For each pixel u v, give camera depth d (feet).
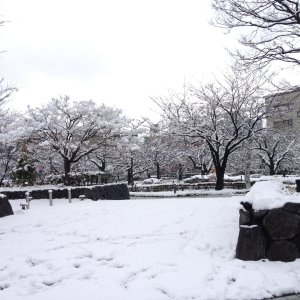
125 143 83.35
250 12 31.63
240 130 85.15
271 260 19.85
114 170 131.54
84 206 41.96
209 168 129.70
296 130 113.39
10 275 19.13
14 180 72.54
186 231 26.61
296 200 20.49
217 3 46.68
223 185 92.79
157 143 117.50
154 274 18.30
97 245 24.09
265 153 118.11
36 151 79.61
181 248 22.79
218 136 85.56
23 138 72.43
